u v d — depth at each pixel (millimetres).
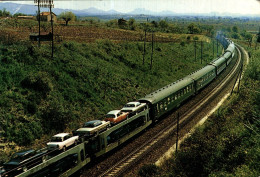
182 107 35500
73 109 28109
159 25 142250
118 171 18594
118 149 22656
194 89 39219
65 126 25594
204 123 28156
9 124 21875
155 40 78562
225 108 33031
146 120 26078
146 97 28719
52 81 29688
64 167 16344
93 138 18984
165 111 30125
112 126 21578
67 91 30031
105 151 19938
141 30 106312
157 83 46281
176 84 34750
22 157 14594
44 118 24688
